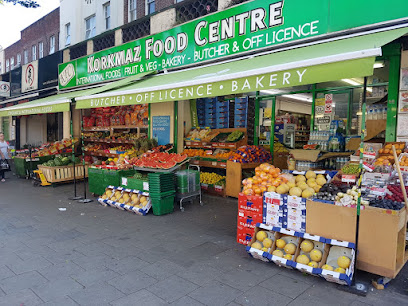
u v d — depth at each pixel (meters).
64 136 14.70
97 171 8.61
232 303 3.37
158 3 11.74
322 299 3.46
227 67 6.62
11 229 5.91
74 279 3.90
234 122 9.65
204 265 4.34
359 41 4.83
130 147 11.94
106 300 3.41
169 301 3.40
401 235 3.94
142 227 6.10
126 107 12.14
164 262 4.43
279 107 9.92
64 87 14.57
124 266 4.29
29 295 3.49
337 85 8.40
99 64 12.27
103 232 5.78
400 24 5.00
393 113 5.73
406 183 4.66
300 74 3.71
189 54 8.77
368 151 5.41
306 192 4.39
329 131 8.05
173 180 7.21
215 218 6.74
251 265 4.35
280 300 3.43
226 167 8.56
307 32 6.16
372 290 3.68
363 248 3.87
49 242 5.22
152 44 9.92
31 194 9.34
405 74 5.50
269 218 4.64
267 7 6.82
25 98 16.77
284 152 9.43
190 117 10.44
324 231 4.11
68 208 7.63
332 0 5.74
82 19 17.27
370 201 4.02
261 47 7.03
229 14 7.61
